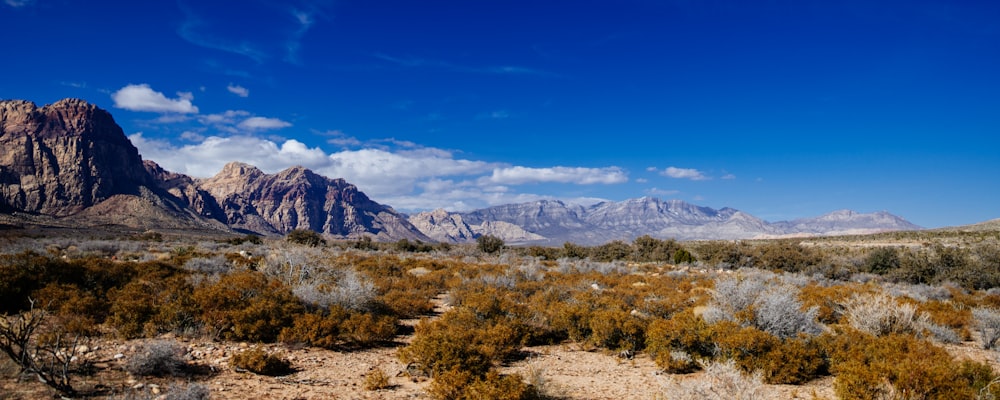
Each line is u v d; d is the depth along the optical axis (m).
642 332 13.31
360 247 63.16
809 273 43.88
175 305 12.26
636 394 9.44
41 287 13.82
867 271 44.75
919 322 14.45
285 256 22.28
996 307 22.03
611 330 13.37
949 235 79.19
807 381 10.24
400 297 18.97
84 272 16.11
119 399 6.98
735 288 16.44
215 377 8.74
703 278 31.47
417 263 33.94
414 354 10.45
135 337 10.86
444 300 21.09
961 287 33.09
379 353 12.21
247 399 7.70
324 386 8.92
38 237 53.25
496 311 15.47
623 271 38.31
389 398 8.46
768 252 50.56
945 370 7.96
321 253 27.34
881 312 13.90
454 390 8.36
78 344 9.69
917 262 39.66
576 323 14.61
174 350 9.00
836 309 17.39
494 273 27.73
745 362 10.42
